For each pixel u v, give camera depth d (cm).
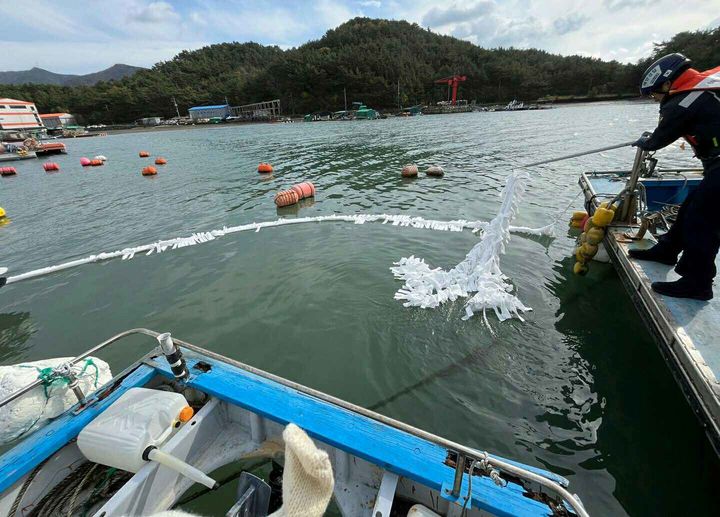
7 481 195
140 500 199
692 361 271
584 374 389
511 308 497
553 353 421
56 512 209
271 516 104
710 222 314
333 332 481
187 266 718
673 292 348
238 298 583
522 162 1603
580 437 318
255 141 3397
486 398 364
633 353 416
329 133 3828
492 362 411
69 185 1736
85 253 837
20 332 541
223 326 512
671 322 315
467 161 1703
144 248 819
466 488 181
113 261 768
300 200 1146
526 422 335
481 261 579
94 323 548
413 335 463
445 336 458
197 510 220
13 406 279
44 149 3250
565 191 1092
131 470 205
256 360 439
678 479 279
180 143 3691
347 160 1922
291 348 457
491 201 1030
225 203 1190
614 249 496
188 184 1545
